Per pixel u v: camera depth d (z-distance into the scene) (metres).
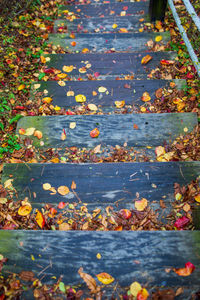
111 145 2.50
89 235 1.80
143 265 1.69
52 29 4.13
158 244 1.75
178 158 2.38
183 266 1.67
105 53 3.42
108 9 4.36
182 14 4.07
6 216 2.05
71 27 4.10
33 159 2.46
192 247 1.73
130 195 2.09
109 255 1.73
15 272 1.70
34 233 1.82
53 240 1.80
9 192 2.15
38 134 2.57
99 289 1.63
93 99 2.92
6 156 2.50
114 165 2.21
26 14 4.16
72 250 1.76
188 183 2.12
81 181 2.16
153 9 3.81
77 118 2.62
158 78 3.20
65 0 4.77
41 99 2.96
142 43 3.64
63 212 2.06
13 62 3.42
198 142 2.45
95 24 4.09
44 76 3.25
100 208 2.06
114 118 2.60
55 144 2.53
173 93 2.93
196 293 1.59
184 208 2.02
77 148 2.50
